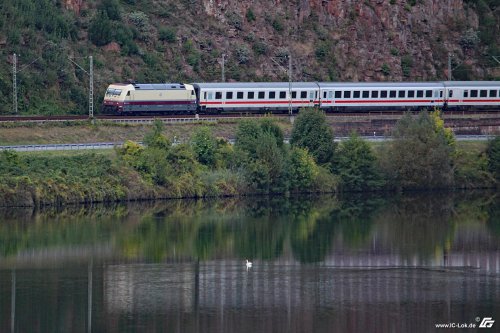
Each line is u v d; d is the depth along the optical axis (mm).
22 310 137750
